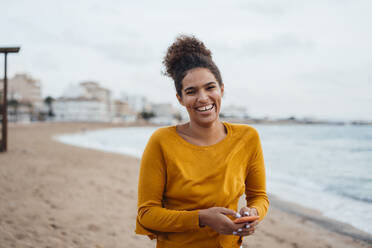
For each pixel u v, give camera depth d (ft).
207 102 3.99
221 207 3.61
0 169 28.14
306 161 50.57
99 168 34.99
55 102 341.82
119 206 18.12
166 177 4.12
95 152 56.80
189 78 3.97
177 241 4.00
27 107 291.79
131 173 32.71
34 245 11.34
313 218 17.74
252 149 4.38
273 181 30.30
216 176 3.94
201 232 3.93
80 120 338.95
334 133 190.49
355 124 482.28
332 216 18.21
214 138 4.23
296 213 18.75
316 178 33.42
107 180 27.32
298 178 32.81
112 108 407.03
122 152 62.95
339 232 15.17
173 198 4.10
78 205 17.63
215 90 4.05
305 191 25.58
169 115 510.99
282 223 16.62
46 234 12.59
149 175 4.03
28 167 30.94
